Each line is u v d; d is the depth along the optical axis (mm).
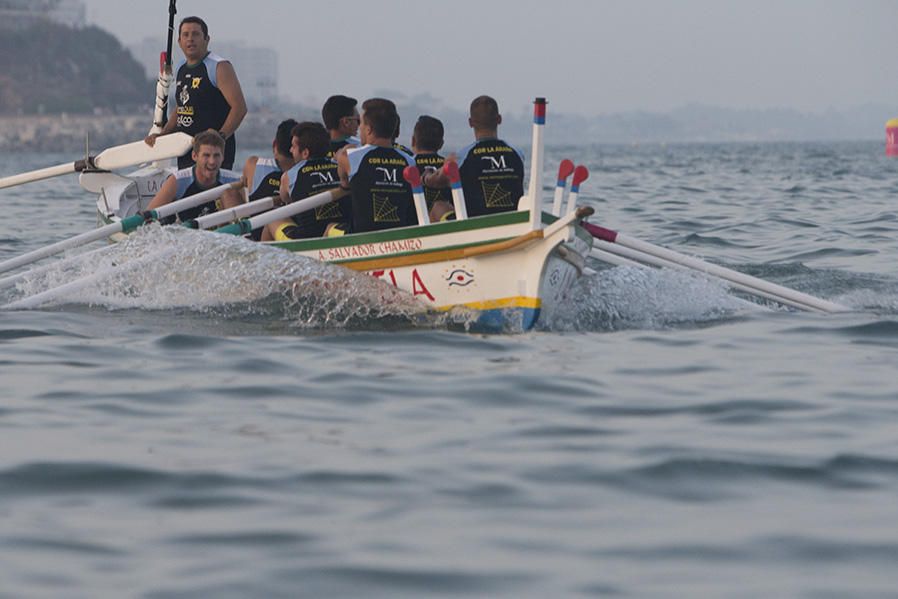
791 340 23125
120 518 12859
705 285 26500
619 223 52094
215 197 29641
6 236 47250
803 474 14547
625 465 14875
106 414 17281
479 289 23797
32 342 22500
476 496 13672
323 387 18922
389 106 25547
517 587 11148
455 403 17984
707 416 17328
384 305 25094
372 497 13602
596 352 21812
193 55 33969
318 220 27578
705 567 11633
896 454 15344
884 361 21156
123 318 24984
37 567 11484
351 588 11070
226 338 22859
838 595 10961
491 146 25141
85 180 35812
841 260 36906
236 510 13125
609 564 11695
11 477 14188
